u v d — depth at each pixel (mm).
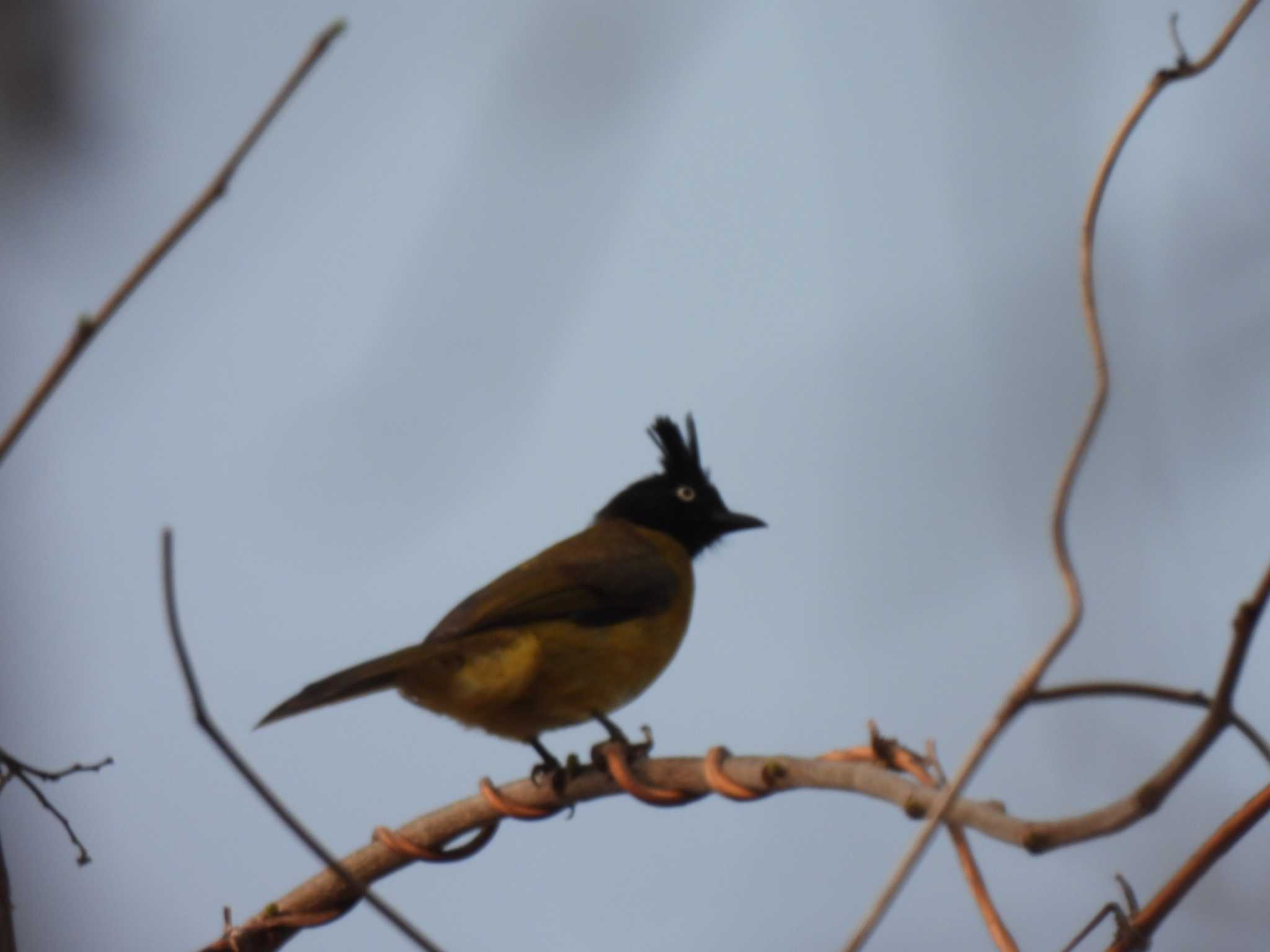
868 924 5203
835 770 6621
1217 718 5031
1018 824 5480
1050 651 5258
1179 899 6637
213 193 5594
